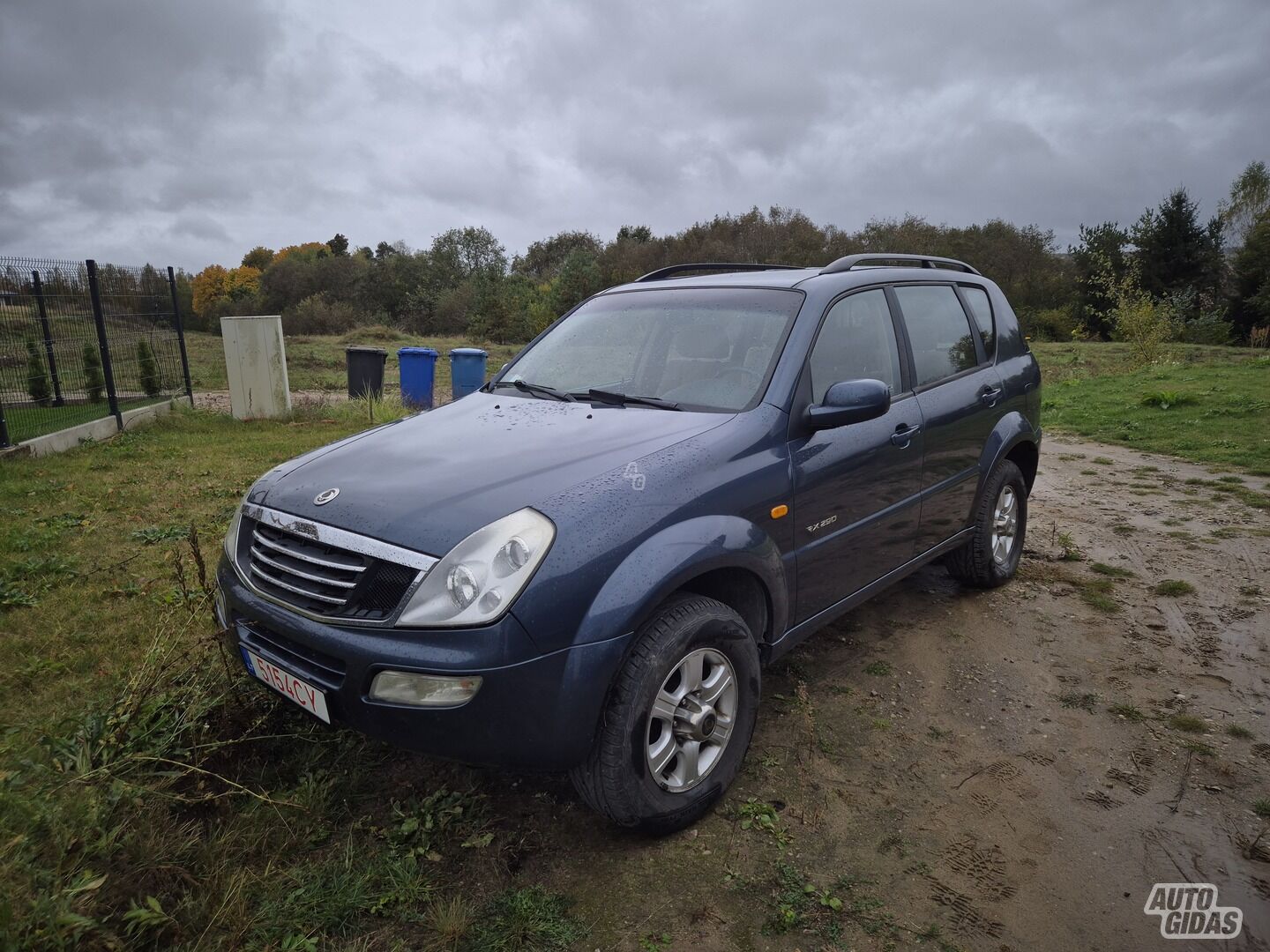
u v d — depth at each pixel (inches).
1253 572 195.6
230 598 104.3
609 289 165.2
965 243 2245.3
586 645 87.7
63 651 142.2
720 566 100.1
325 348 1269.7
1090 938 85.1
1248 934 85.6
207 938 81.4
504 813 104.8
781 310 131.8
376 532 91.8
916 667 146.6
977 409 163.3
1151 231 1750.7
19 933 69.5
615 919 87.4
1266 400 450.0
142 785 96.0
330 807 103.7
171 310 484.7
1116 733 124.9
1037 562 205.3
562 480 97.8
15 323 398.0
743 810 104.9
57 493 264.2
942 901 90.4
